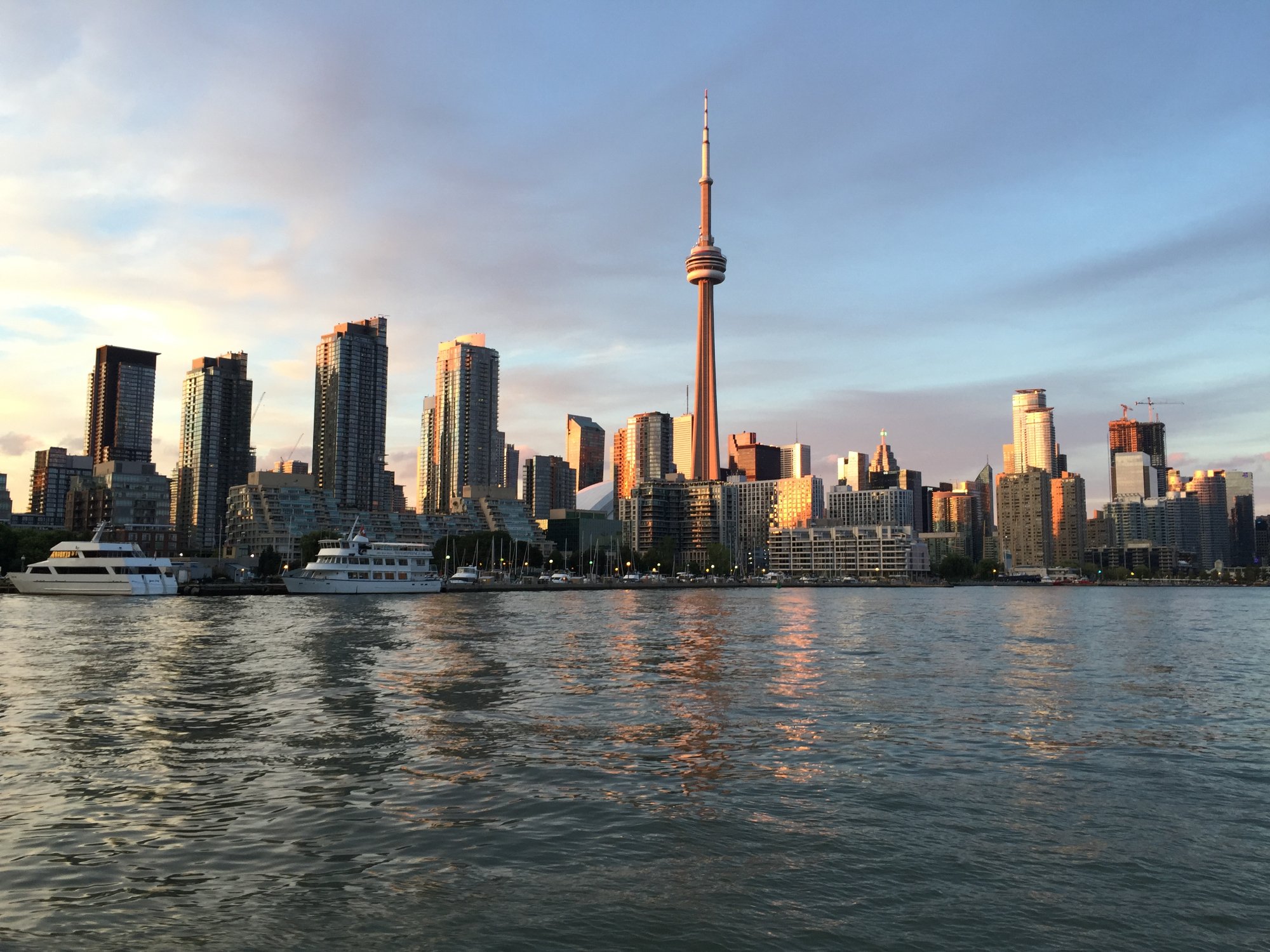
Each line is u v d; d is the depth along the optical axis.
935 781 39.00
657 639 110.12
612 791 36.88
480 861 28.55
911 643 108.75
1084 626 151.38
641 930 23.72
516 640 105.75
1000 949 22.94
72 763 40.94
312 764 41.03
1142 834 32.06
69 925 23.64
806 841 30.86
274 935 23.16
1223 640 119.62
